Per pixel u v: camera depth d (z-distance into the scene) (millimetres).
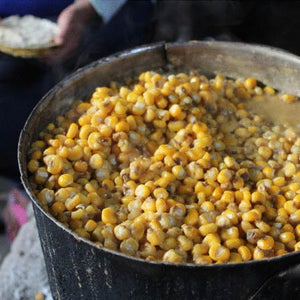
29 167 696
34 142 722
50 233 615
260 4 979
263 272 567
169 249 632
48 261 655
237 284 572
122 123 730
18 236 888
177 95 771
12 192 1022
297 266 567
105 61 793
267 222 674
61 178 686
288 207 676
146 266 563
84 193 690
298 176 721
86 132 733
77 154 714
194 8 991
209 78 840
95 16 1011
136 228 635
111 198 695
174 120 763
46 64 1024
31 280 821
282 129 781
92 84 797
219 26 995
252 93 819
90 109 759
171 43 819
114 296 606
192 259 629
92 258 590
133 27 1034
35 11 1022
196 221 657
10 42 964
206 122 777
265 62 809
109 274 591
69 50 1004
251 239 637
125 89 778
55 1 1021
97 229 644
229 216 651
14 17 1017
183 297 580
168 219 645
